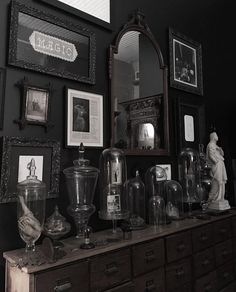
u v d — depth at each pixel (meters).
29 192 1.31
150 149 2.12
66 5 1.72
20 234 1.29
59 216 1.41
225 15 3.42
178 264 1.72
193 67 2.71
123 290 1.36
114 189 1.77
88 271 1.23
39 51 1.57
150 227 1.76
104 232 1.66
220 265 2.11
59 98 1.65
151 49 2.23
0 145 1.38
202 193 2.38
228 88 3.27
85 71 1.79
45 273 1.10
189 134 2.54
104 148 1.84
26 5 1.55
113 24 1.98
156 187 2.12
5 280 1.26
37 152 1.50
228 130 3.16
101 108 1.85
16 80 1.47
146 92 2.14
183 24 2.72
